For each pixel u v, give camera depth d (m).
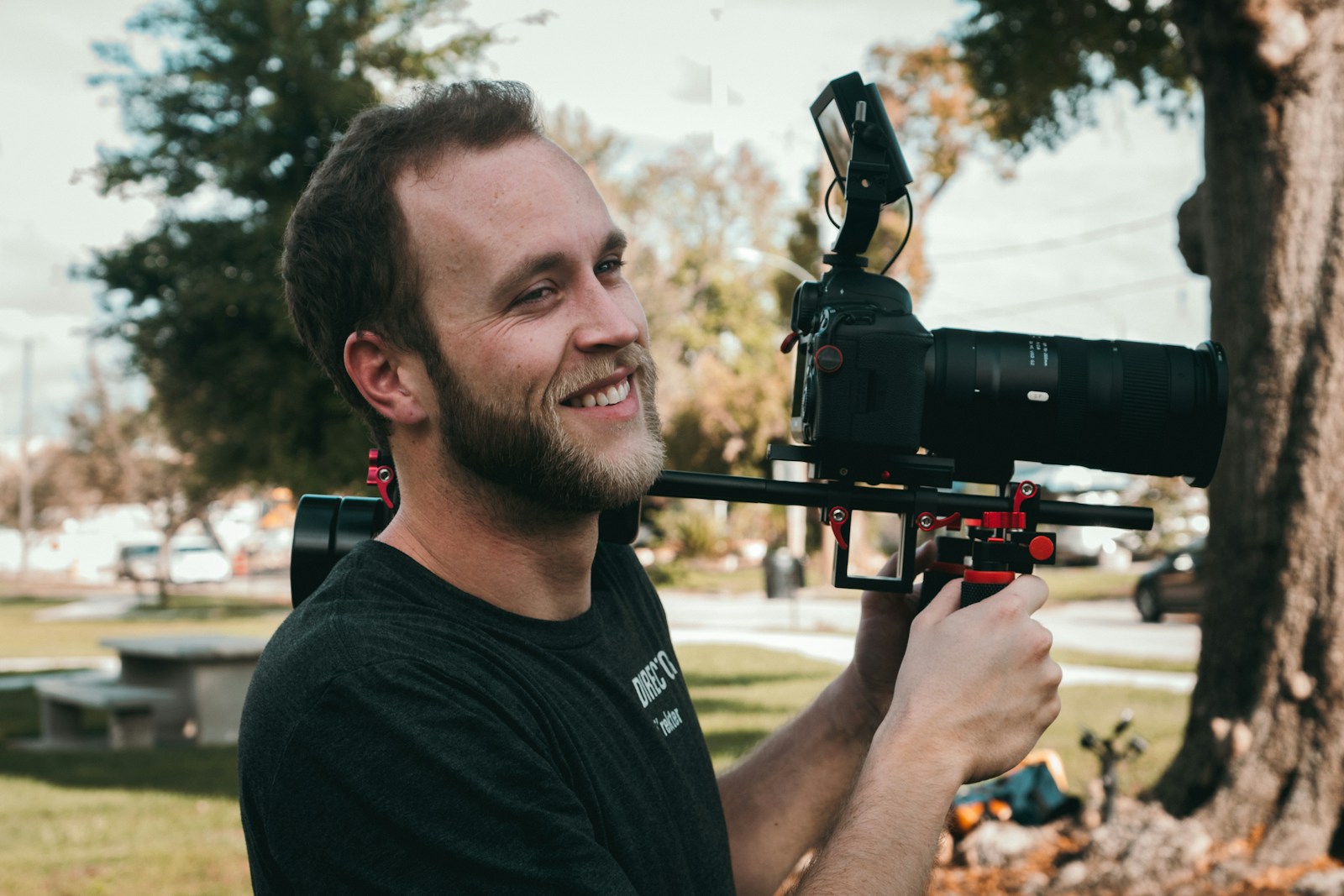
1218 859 4.57
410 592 1.11
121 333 15.65
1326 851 4.50
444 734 0.97
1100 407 1.46
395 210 1.12
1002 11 9.38
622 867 1.09
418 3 15.60
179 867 5.61
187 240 15.48
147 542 51.22
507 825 0.96
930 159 26.67
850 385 1.38
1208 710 4.86
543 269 1.10
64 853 5.86
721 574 34.03
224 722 9.73
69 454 49.66
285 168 15.59
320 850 0.95
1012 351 1.47
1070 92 9.89
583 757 1.09
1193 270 5.00
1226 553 4.77
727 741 8.24
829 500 1.38
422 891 0.94
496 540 1.15
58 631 21.58
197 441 16.53
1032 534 1.29
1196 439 1.49
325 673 0.99
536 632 1.15
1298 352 4.48
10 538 59.53
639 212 41.91
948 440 1.49
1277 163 4.43
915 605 1.49
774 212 41.78
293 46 14.87
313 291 1.18
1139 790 5.81
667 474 1.36
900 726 1.12
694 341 38.22
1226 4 4.29
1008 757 1.13
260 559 48.91
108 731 10.60
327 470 15.59
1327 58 4.31
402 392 1.15
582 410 1.12
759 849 1.45
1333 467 4.47
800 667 13.48
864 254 1.52
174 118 15.36
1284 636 4.59
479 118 1.13
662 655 1.38
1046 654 1.16
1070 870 4.75
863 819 1.06
